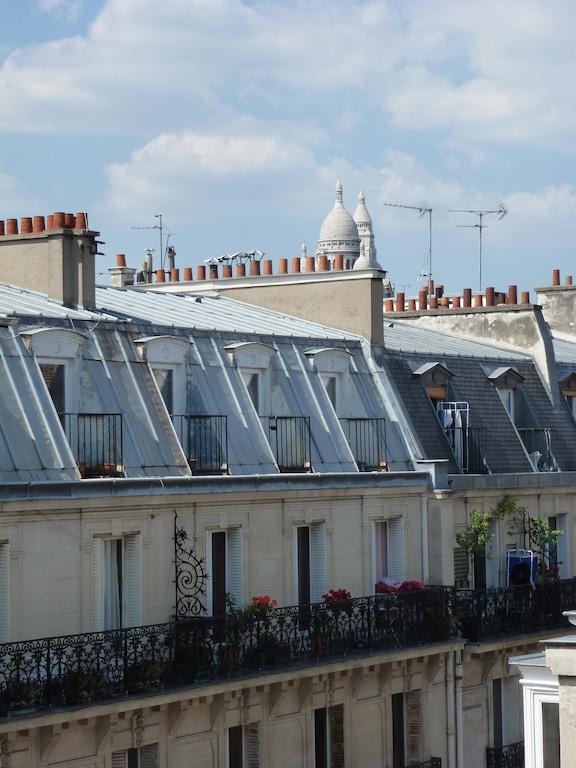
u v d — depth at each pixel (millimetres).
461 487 55562
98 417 43375
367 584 51531
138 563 43375
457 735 53219
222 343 49281
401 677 51250
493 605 54906
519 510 58812
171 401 46875
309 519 49375
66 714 39219
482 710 54969
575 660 27844
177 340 46969
